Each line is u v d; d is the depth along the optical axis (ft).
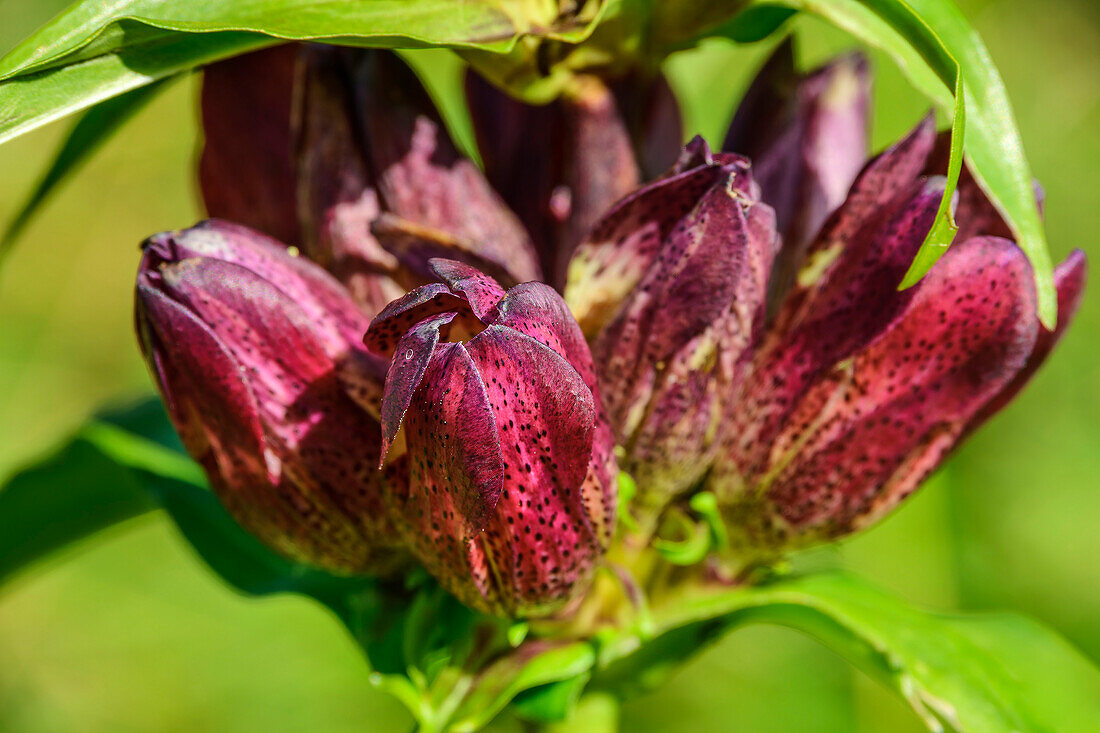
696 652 1.02
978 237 0.93
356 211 0.98
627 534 0.98
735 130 1.02
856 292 0.95
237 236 0.94
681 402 0.95
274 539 0.97
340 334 0.94
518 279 0.95
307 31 0.90
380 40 0.91
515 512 0.92
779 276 1.01
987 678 1.00
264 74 1.00
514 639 0.97
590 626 0.99
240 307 0.93
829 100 1.03
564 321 0.91
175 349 0.93
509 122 1.02
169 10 0.90
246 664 1.77
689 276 0.93
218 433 0.94
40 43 0.89
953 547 1.67
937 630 1.01
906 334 0.94
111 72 0.90
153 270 0.93
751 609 1.02
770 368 0.96
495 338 0.89
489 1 0.94
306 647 1.76
